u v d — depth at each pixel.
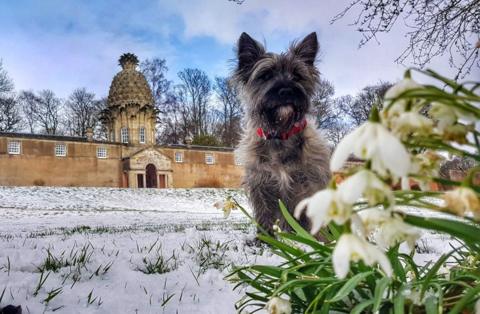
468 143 0.92
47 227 13.07
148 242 5.20
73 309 2.41
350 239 0.86
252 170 5.40
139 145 50.88
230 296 2.76
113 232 7.38
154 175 50.94
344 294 1.39
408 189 1.01
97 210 29.45
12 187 38.88
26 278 2.90
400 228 0.97
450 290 1.55
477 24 6.61
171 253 4.31
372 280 1.59
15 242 5.13
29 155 44.59
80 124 74.38
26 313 2.29
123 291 2.80
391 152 0.75
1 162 43.12
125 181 49.47
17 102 69.12
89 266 3.40
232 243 5.29
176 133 75.38
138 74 54.97
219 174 55.66
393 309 1.46
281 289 1.57
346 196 0.79
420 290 1.38
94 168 47.94
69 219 19.27
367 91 36.78
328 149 5.55
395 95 0.89
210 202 39.47
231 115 73.62
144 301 2.64
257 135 5.48
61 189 39.88
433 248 4.80
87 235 6.35
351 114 47.78
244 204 28.27
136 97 53.53
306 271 1.89
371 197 0.80
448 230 1.00
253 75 5.77
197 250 4.55
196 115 75.69
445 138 0.91
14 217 20.88
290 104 5.14
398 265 1.62
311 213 0.83
